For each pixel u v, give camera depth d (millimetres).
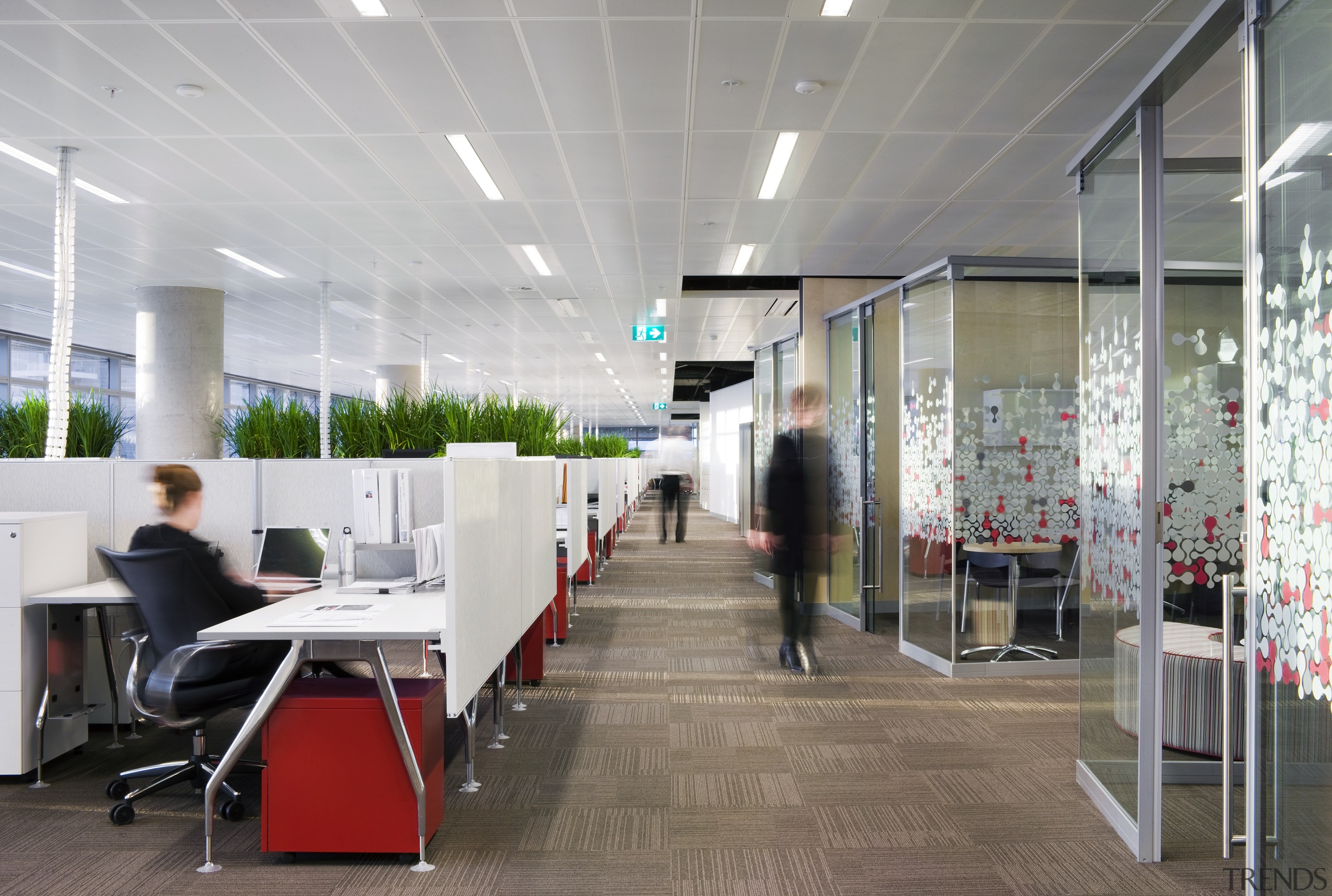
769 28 3748
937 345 5125
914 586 5344
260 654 3062
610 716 4105
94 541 3873
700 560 10734
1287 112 1757
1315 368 1629
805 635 4992
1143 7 3588
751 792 3145
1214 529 3691
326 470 3967
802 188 5980
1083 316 3180
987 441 4957
